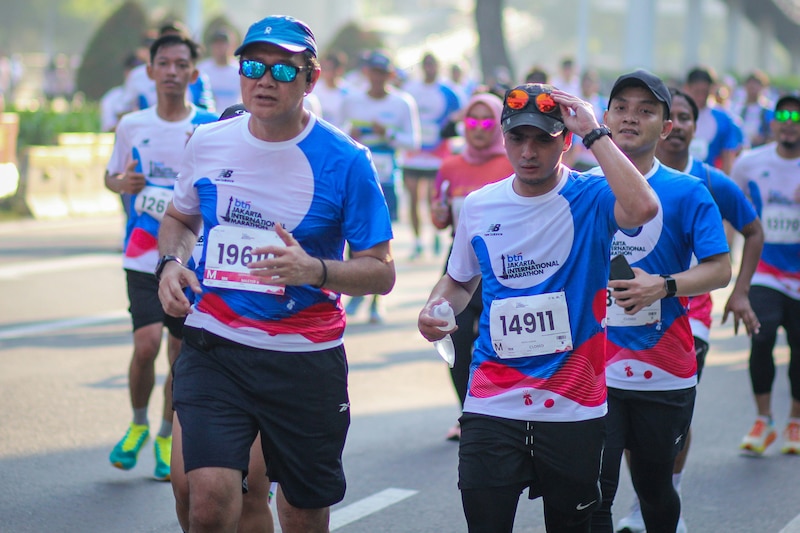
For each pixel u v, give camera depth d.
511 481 10.23
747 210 14.89
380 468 16.67
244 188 10.38
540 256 10.23
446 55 158.88
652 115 12.07
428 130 38.00
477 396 10.44
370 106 32.47
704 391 22.09
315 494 10.64
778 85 104.81
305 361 10.36
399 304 30.22
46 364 22.14
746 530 14.43
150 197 16.00
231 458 10.03
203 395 10.26
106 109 35.50
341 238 10.68
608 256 10.29
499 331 10.32
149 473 16.19
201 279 10.62
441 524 14.34
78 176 45.97
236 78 33.91
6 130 25.00
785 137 18.23
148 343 15.60
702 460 17.61
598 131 9.80
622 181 9.71
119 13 71.56
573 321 10.19
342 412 10.62
